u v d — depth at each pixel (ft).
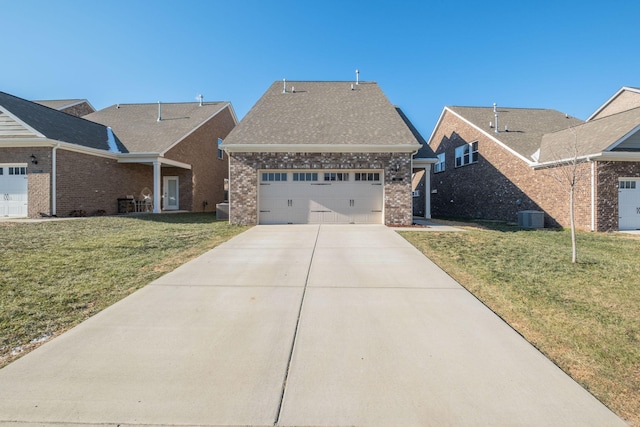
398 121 46.55
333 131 44.27
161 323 12.64
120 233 31.48
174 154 58.39
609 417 7.82
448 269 20.44
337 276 18.93
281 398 8.37
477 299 15.38
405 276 18.97
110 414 7.79
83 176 47.50
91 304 14.44
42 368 9.58
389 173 41.91
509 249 26.35
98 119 64.59
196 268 20.36
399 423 7.55
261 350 10.69
